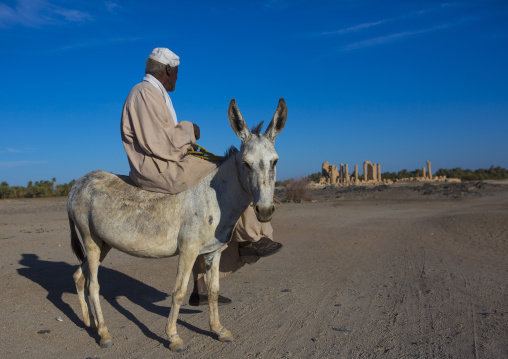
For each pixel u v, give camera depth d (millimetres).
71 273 8617
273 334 5191
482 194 39688
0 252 10922
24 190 48344
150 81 5043
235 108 4465
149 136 4688
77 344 4910
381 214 23375
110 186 5059
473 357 4320
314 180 104125
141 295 7141
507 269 8781
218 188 4633
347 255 11117
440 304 6297
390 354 4484
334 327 5414
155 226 4648
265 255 5676
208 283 4980
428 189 47281
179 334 5242
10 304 6348
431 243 12758
